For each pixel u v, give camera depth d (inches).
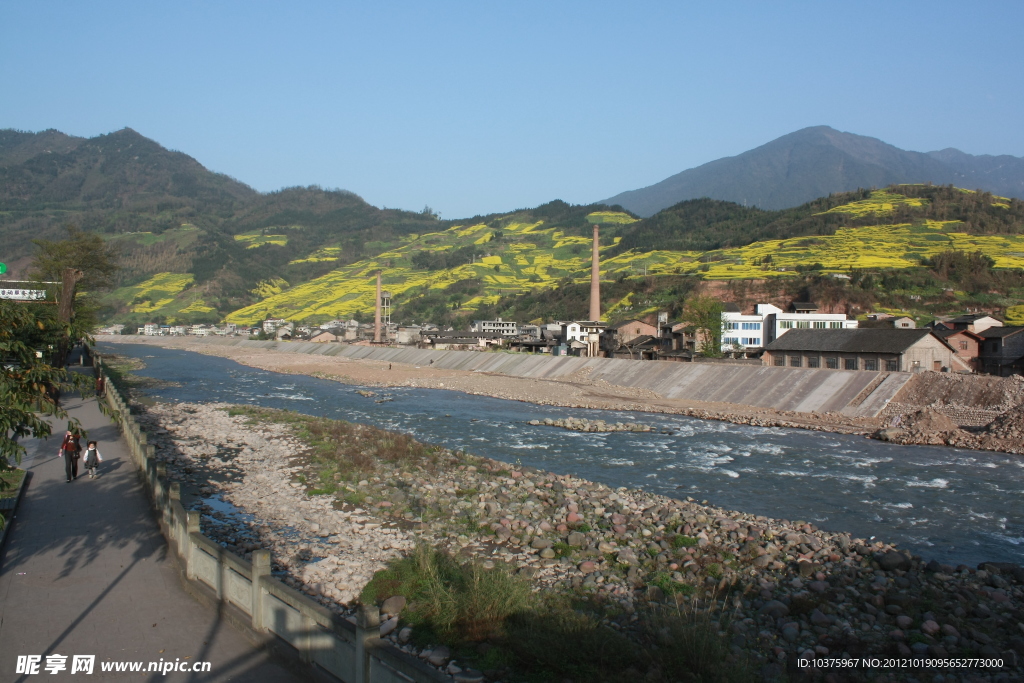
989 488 1172.5
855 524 946.1
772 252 7588.6
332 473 1135.6
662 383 2783.0
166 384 3073.3
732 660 493.7
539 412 2251.5
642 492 1072.2
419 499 968.3
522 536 802.2
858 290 5068.9
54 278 2898.6
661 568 704.4
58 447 1157.1
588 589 637.9
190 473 1143.0
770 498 1093.8
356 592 613.6
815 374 2320.4
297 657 416.5
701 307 3708.2
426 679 313.9
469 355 4160.9
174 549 616.1
